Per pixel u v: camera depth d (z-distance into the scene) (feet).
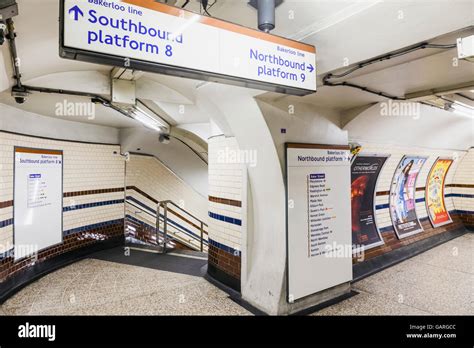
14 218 14.93
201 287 14.87
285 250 11.97
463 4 5.35
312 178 12.79
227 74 5.26
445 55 7.91
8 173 14.58
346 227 14.05
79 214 20.07
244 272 13.62
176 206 30.89
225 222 15.10
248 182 13.65
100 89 11.99
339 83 10.25
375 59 8.29
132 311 12.32
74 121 19.86
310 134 12.96
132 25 4.49
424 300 13.33
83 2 4.15
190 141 24.23
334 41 6.96
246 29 5.48
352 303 13.10
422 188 23.98
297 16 6.39
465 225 27.96
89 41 4.17
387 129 16.65
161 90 12.82
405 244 20.71
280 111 11.92
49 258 17.56
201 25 5.04
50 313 12.14
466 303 13.00
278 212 12.28
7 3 5.24
